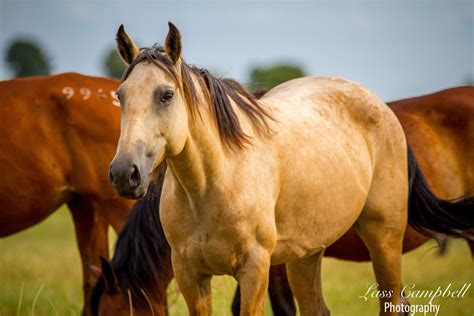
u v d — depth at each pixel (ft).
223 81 25.91
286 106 27.73
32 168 37.47
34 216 38.40
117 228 38.50
